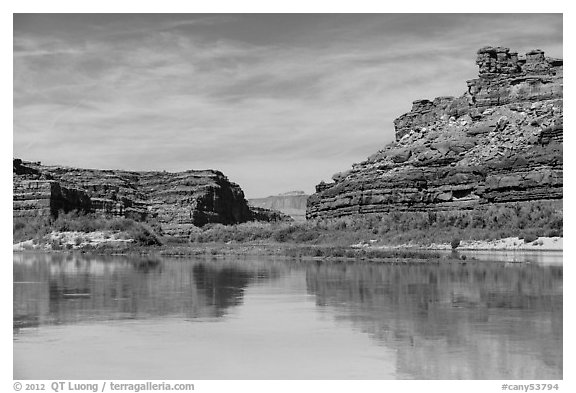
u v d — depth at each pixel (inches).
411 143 6210.6
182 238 5748.0
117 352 816.9
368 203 5290.4
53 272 1894.7
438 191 5118.1
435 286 1435.8
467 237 3838.6
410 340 866.1
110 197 7495.1
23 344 861.2
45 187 4520.2
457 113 6382.9
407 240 4097.0
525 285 1432.1
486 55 6343.5
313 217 5984.3
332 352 810.2
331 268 2050.9
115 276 1761.8
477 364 753.0
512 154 5012.3
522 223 3991.1
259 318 1034.7
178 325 980.6
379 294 1307.8
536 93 6028.5
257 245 4586.6
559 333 900.0
